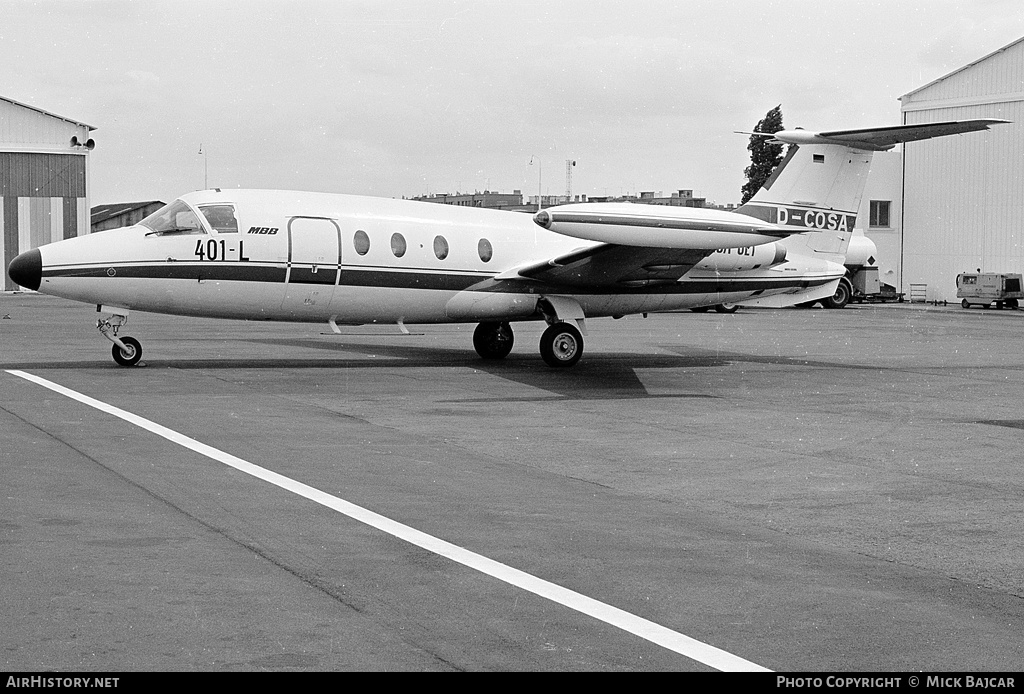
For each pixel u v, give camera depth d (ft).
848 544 26.78
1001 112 174.70
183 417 44.78
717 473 35.94
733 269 70.85
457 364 69.21
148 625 19.81
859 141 73.15
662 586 22.85
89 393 51.44
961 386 62.64
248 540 25.81
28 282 59.00
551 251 69.15
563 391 56.90
